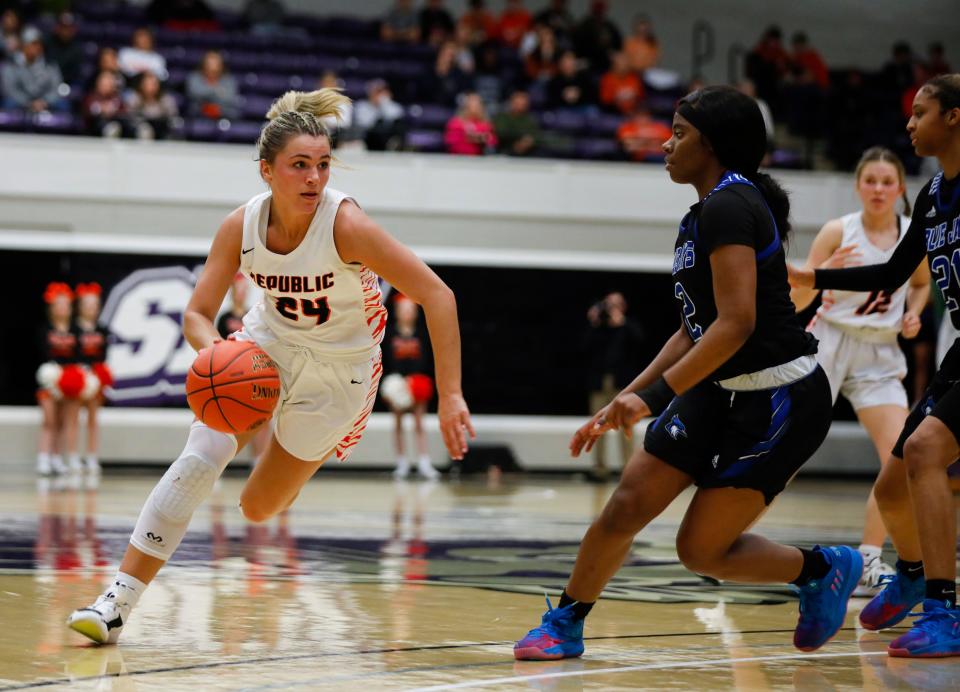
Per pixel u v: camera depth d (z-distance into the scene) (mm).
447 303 4445
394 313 18328
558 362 19359
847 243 7039
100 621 4430
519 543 8820
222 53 22453
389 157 19344
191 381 4484
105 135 18688
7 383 17828
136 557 4586
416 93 22078
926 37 27766
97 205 18469
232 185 18844
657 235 20125
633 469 4418
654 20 26797
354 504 12531
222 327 16328
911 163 21734
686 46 26859
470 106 20078
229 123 19344
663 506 4410
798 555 4621
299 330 4785
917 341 19281
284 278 4613
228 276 4777
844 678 4152
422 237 19453
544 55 23250
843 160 21609
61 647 4422
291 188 4395
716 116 4316
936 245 4953
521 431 19188
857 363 7066
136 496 12555
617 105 22578
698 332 4355
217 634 4777
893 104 23328
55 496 12336
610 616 5566
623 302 18375
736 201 4172
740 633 5141
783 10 27297
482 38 23578
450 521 10625
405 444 19062
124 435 18156
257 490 5090
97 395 17125
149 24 23219
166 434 18281
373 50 23500
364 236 4488
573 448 4266
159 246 18328
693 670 4262
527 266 19312
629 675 4141
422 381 18094
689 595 6312
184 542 8289
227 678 3922
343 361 4852
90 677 3896
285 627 4988
